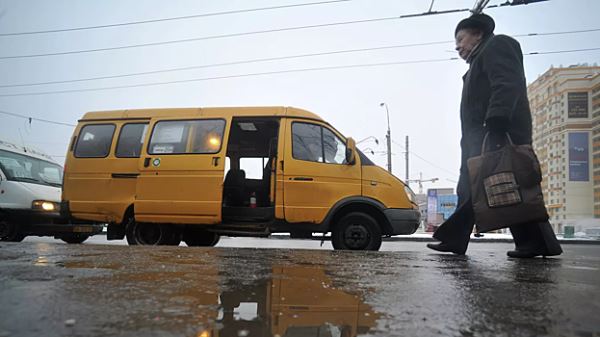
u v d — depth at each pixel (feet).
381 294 6.04
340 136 19.42
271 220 18.29
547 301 5.64
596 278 7.80
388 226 18.34
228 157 24.02
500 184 11.27
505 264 10.23
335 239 18.28
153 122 19.94
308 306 5.21
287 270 8.53
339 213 18.67
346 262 10.24
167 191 18.84
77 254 11.05
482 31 13.64
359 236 18.04
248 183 21.90
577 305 5.41
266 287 6.48
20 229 25.35
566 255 14.33
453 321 4.56
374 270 8.70
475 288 6.62
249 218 18.62
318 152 18.74
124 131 20.42
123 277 7.18
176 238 19.71
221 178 18.48
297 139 18.74
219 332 4.03
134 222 19.72
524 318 4.72
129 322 4.29
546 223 12.14
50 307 4.87
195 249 13.47
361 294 6.02
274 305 5.24
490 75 12.13
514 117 12.12
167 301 5.30
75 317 4.44
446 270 8.84
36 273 7.53
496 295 6.04
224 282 6.86
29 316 4.46
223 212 18.63
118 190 19.79
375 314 4.84
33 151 29.84
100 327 4.10
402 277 7.72
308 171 18.33
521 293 6.21
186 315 4.62
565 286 6.86
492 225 11.32
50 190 27.09
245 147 23.93
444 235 13.43
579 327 4.37
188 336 3.87
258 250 13.85
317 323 4.43
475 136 13.00
